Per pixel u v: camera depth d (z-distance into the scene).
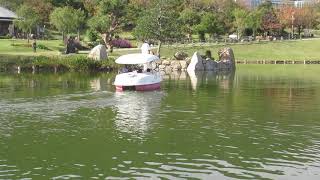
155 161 18.97
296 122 26.92
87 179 16.81
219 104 33.94
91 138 22.94
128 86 41.66
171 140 22.50
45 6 117.44
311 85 48.19
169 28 84.94
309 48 106.25
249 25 127.81
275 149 20.81
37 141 22.34
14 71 62.59
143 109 31.56
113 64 67.06
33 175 17.27
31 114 29.28
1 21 102.69
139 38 90.88
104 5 90.06
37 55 70.06
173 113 29.95
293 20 146.38
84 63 65.56
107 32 90.56
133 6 95.94
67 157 19.59
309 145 21.50
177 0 111.94
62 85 45.97
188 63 72.38
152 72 45.09
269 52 101.38
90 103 34.00
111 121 27.20
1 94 38.53
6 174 17.38
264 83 50.50
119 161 18.98
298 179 16.75
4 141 22.34
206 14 119.62
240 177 16.97
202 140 22.50
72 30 95.56
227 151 20.48
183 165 18.42
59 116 28.73
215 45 101.94
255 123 26.62
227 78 57.12
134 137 23.17
